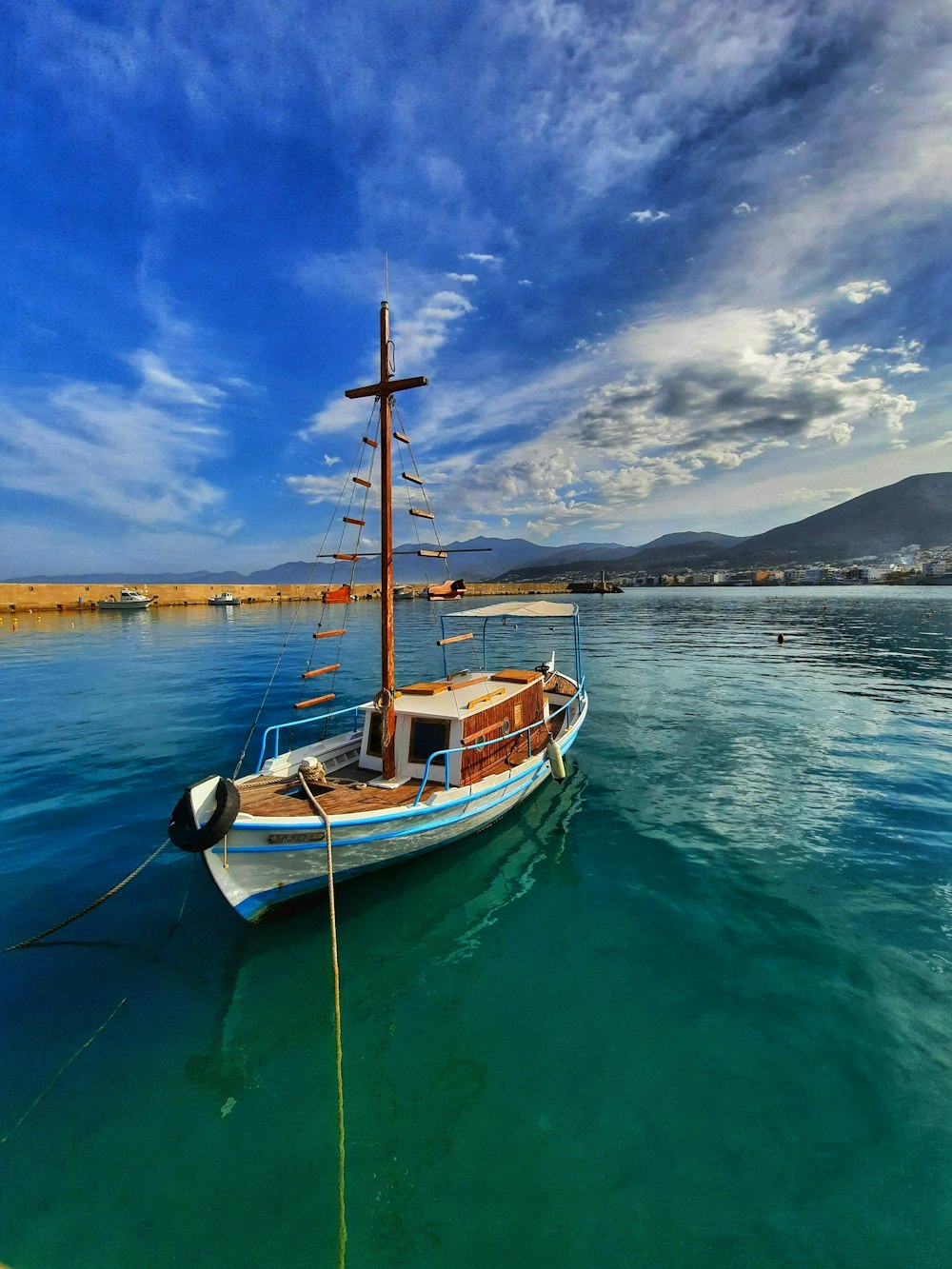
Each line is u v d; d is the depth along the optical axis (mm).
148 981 7207
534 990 7043
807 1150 4953
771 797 12930
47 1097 5551
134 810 12414
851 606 78938
